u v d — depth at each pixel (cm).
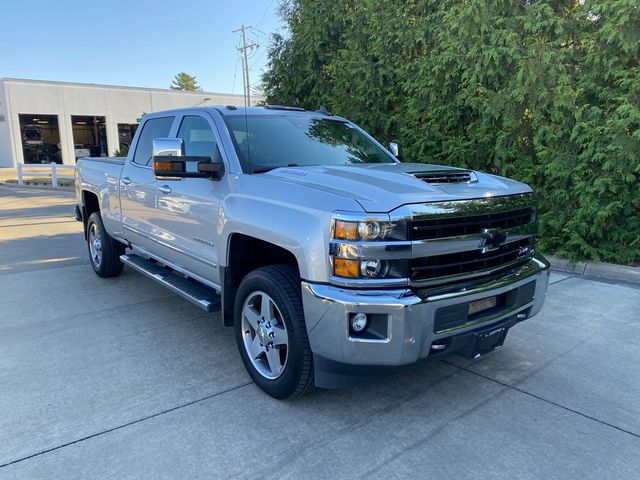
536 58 675
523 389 362
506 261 349
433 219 291
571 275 663
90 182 650
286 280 328
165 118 504
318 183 325
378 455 287
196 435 306
